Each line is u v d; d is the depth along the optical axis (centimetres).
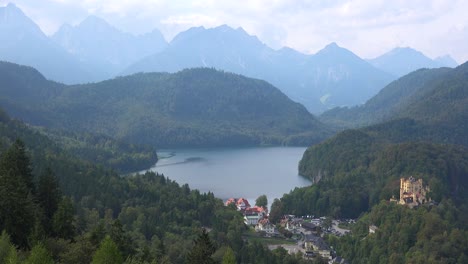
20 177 17138
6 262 12900
